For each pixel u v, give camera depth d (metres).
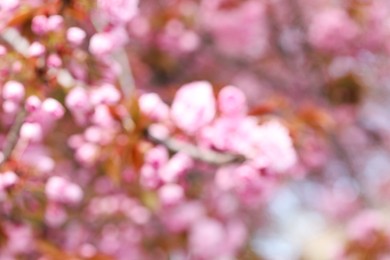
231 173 4.15
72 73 3.47
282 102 4.41
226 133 3.78
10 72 3.34
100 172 5.26
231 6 7.04
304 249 8.90
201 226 5.86
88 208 5.30
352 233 6.84
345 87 7.08
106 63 3.58
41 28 3.28
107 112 3.67
